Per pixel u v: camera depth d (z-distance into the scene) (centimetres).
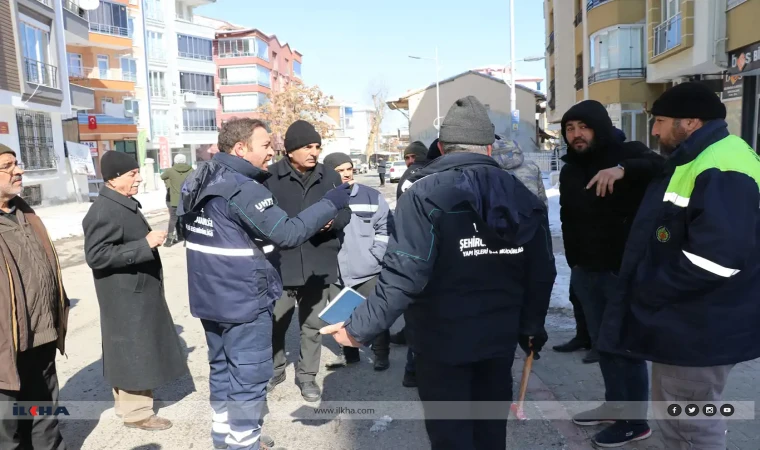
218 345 338
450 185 231
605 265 340
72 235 1442
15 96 1916
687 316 233
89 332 607
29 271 302
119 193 354
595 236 342
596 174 328
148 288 367
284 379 464
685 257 225
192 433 374
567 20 2608
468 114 242
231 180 303
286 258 406
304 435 368
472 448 251
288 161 420
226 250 305
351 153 8200
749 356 231
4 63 1858
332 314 265
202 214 312
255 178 329
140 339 362
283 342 450
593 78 2072
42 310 307
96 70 3741
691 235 222
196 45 5016
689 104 239
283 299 431
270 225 294
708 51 1248
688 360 234
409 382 442
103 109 3809
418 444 353
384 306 232
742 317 229
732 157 225
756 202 221
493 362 255
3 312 282
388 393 433
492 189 233
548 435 353
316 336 422
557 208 1407
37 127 2155
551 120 3092
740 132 1280
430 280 238
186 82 4931
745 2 1115
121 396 373
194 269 319
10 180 296
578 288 362
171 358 380
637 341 253
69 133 2467
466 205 233
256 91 5675
